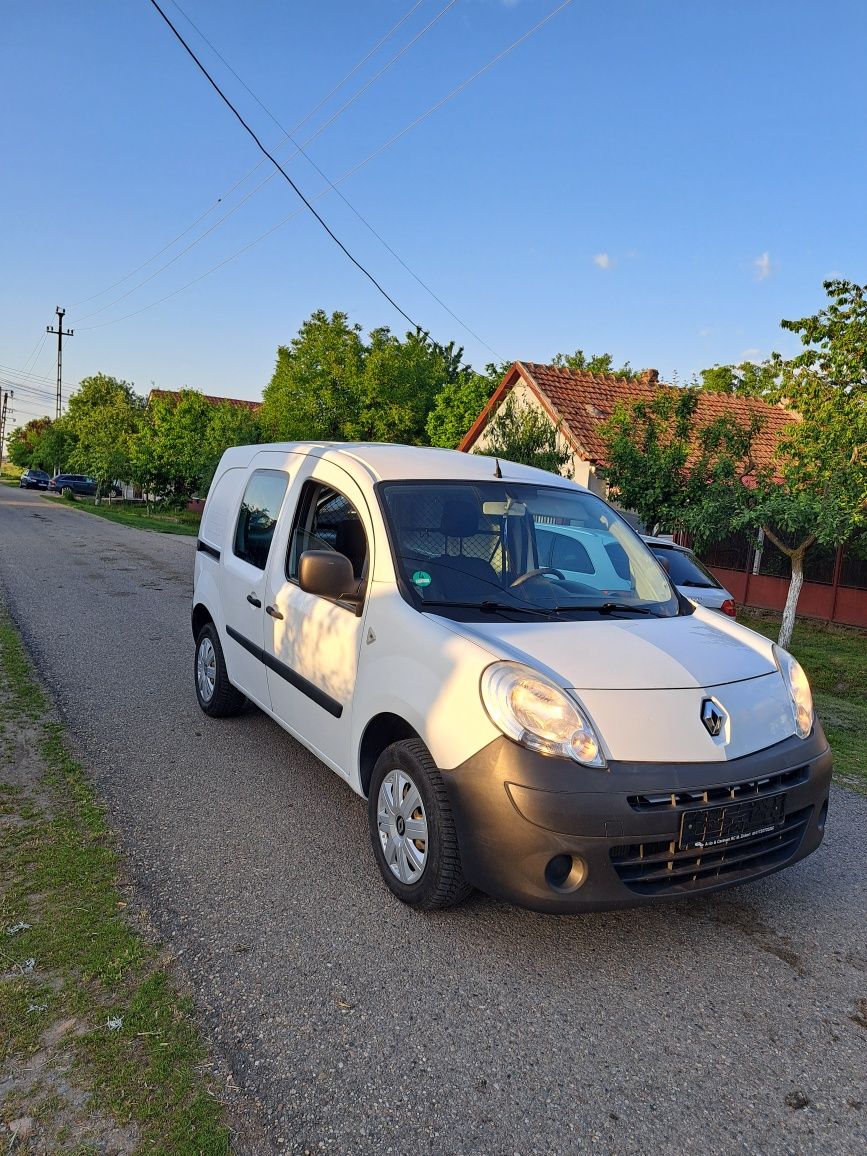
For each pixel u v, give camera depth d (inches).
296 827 165.5
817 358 425.4
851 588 594.9
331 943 125.2
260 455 221.3
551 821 112.1
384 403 1266.0
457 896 128.2
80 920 127.6
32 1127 87.7
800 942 133.0
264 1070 98.0
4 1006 106.8
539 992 116.0
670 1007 114.3
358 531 158.7
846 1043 108.7
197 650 244.7
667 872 117.2
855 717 308.7
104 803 173.0
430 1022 108.3
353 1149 87.2
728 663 135.7
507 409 630.5
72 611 399.5
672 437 505.4
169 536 957.8
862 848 171.9
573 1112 94.1
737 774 120.2
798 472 414.6
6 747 203.6
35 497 1844.2
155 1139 86.9
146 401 2795.3
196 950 121.8
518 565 154.7
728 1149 90.0
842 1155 90.0
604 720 117.6
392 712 135.3
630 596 159.2
